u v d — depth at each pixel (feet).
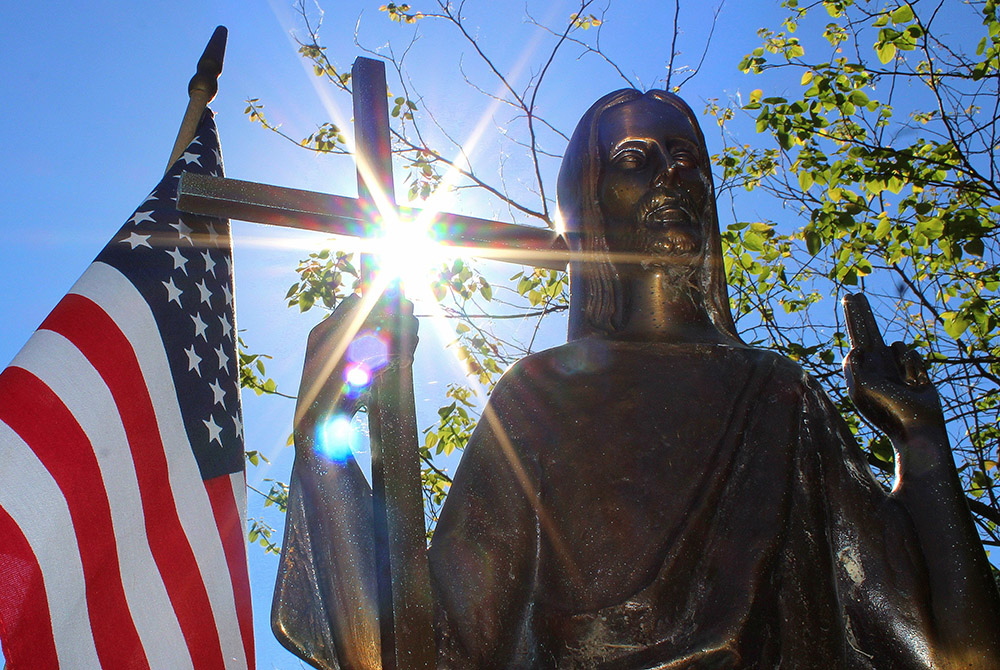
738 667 10.66
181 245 16.85
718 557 11.33
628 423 12.30
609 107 14.92
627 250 14.17
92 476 14.24
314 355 11.17
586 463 11.98
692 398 12.57
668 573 11.11
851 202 33.14
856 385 12.95
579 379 12.85
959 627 11.37
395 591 9.87
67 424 14.34
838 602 11.70
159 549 14.56
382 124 12.71
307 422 11.05
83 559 13.80
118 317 15.53
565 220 14.87
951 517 11.97
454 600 11.18
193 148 18.70
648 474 11.88
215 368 16.37
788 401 12.58
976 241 31.50
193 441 15.48
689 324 14.07
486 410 12.99
